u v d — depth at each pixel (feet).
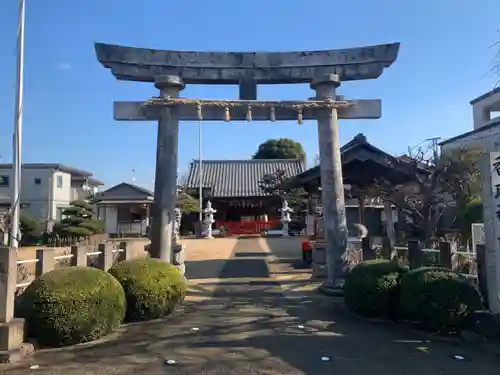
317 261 42.93
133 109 37.11
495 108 78.59
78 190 146.72
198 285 40.40
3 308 20.10
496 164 22.47
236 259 61.57
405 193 45.21
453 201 50.14
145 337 22.79
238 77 36.58
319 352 20.16
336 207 35.78
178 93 36.99
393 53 35.76
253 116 37.04
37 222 100.63
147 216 130.41
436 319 22.48
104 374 17.35
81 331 21.22
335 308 30.01
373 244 39.88
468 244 39.42
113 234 125.18
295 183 53.36
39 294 21.07
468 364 18.51
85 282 22.04
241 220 134.41
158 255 36.19
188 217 131.03
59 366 18.30
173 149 36.78
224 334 23.32
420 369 17.93
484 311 22.20
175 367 18.12
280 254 68.13
